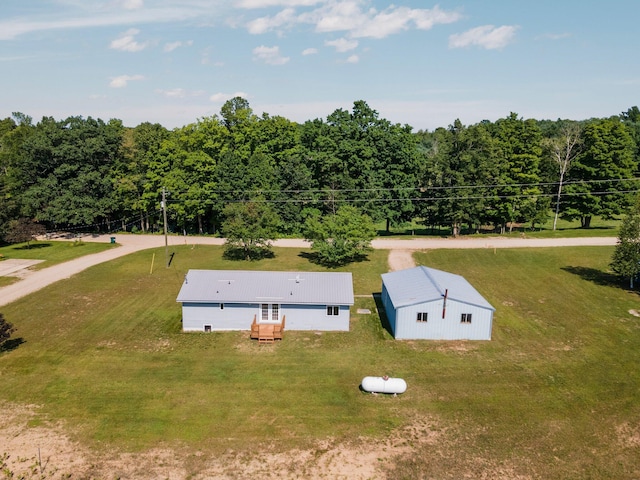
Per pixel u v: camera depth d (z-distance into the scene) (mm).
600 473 21828
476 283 49031
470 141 69438
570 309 41594
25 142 72312
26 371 31172
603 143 71375
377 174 72500
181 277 51938
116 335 37000
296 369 31562
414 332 36188
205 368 31734
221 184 71688
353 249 56312
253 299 37344
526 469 22094
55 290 47312
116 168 76375
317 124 81000
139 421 25812
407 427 25281
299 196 71812
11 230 63188
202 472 22047
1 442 24000
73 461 22703
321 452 23375
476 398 27938
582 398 27812
